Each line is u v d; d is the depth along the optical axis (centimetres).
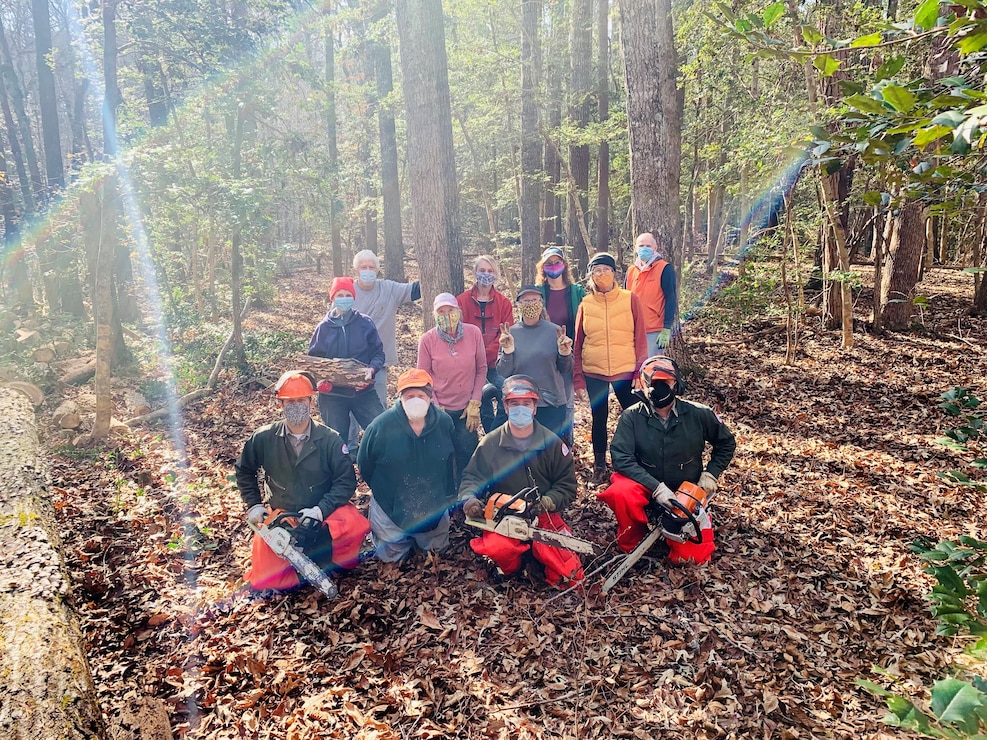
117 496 531
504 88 1397
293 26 1133
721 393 786
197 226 1099
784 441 638
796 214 1070
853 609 368
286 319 1425
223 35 1029
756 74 1000
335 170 1177
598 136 1172
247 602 388
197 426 738
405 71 557
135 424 738
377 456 411
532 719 299
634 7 707
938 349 960
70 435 686
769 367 908
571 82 1436
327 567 411
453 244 588
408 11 544
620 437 416
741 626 356
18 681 212
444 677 325
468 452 455
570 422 534
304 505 407
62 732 199
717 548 434
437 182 570
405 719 299
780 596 382
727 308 1084
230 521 489
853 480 538
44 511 347
